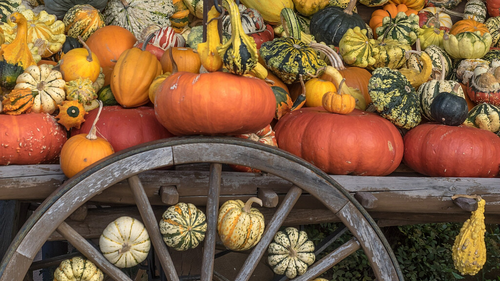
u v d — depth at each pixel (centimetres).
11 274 170
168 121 202
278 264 230
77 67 260
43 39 284
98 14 345
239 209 216
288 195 212
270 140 261
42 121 227
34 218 174
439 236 491
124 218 203
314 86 314
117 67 256
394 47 366
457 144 272
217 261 423
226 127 200
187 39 336
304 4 396
